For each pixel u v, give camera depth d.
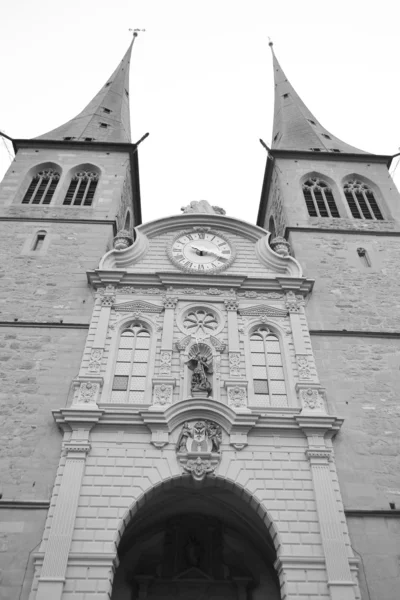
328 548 15.51
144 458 17.20
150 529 19.70
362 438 18.67
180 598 18.41
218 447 17.48
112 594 18.22
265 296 23.09
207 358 20.27
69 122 38.44
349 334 22.27
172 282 22.92
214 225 26.58
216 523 19.78
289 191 31.05
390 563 15.72
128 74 48.06
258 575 18.83
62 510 15.83
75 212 28.28
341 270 25.59
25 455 17.44
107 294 22.48
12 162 31.69
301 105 44.59
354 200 31.20
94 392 18.81
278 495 16.67
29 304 22.62
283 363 20.75
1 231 26.41
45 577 14.48
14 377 19.69
